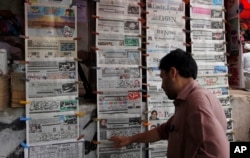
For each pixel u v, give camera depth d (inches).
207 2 101.5
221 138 48.8
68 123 81.7
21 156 77.7
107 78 86.4
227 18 118.8
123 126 88.0
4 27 83.9
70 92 82.0
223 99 103.5
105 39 86.1
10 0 84.1
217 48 102.9
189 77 57.9
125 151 88.7
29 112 77.3
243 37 129.5
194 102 53.1
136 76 89.7
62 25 80.8
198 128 50.2
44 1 78.7
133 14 89.4
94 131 86.2
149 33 92.0
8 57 82.1
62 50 80.9
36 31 78.0
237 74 117.5
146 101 91.8
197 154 49.6
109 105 86.6
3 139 76.1
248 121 109.9
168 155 58.9
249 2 126.3
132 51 89.3
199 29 100.0
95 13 85.7
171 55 58.3
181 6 96.7
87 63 92.7
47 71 79.2
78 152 82.9
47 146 79.3
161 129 71.5
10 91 75.7
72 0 82.0
